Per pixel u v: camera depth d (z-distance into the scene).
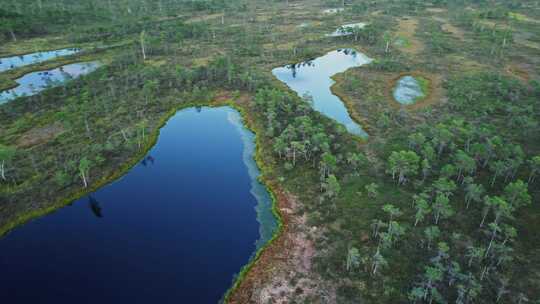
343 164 84.94
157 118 112.56
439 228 64.50
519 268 55.75
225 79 139.50
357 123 107.88
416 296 51.28
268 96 118.44
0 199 74.19
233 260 63.12
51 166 84.81
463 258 57.81
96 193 80.75
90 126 104.06
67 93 124.81
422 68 151.12
